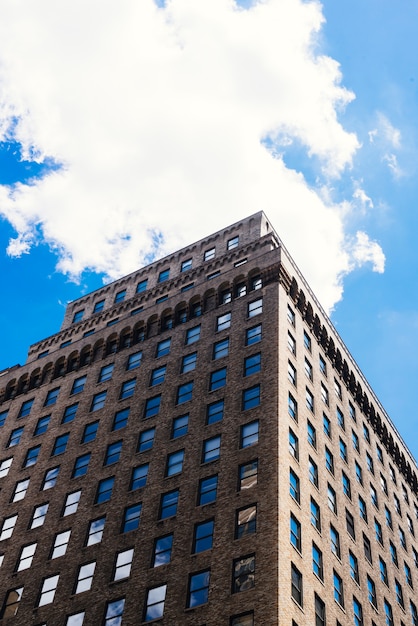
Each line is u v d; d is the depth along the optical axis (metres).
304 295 66.44
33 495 60.28
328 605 47.75
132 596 47.31
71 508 56.94
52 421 66.81
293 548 46.06
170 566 47.38
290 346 60.69
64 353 73.31
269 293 63.91
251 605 42.12
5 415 71.44
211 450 53.22
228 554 45.50
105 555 51.31
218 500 49.22
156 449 56.56
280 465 49.19
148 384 63.38
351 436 65.94
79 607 49.03
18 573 54.31
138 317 71.00
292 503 48.56
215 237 79.88
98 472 58.28
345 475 60.72
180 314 68.75
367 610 53.69
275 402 53.34
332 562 51.16
